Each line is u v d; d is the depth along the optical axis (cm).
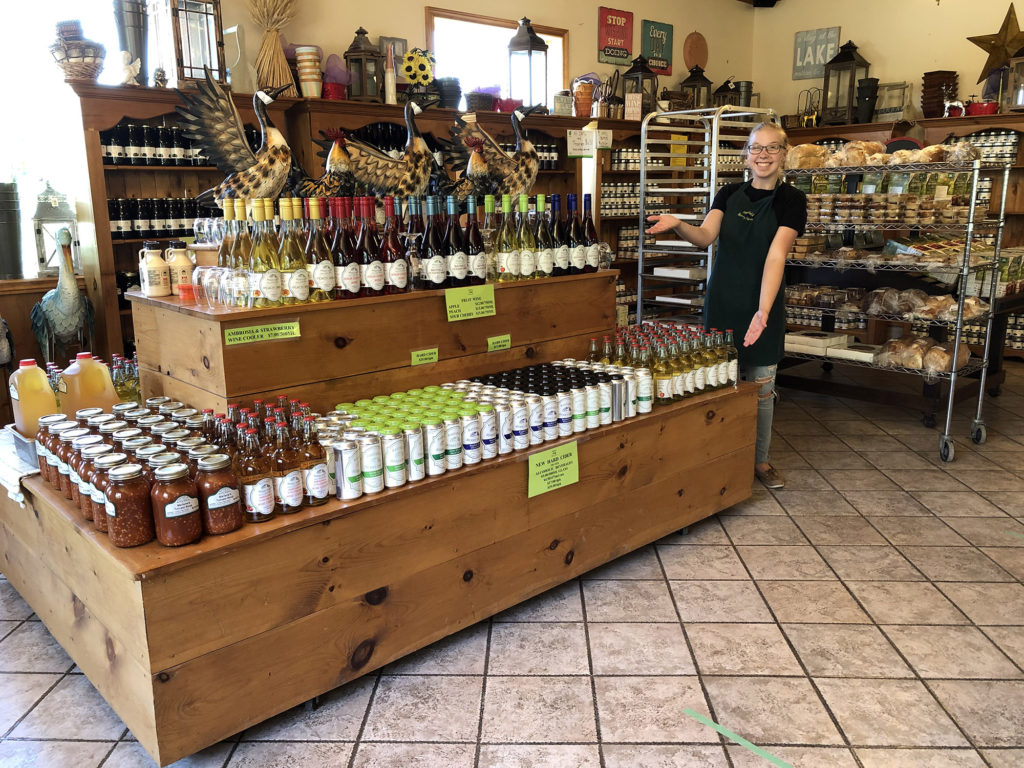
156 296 259
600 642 252
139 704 189
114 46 475
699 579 295
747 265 358
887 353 489
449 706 220
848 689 226
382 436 220
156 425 221
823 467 420
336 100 484
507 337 299
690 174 742
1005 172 435
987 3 711
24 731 211
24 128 464
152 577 175
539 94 614
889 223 465
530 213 323
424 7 602
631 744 203
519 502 257
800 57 845
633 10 753
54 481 227
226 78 462
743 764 195
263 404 226
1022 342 661
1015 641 250
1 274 439
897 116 772
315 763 198
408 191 303
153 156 453
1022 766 194
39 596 248
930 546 321
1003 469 413
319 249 246
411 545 229
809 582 291
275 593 200
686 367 317
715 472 338
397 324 263
